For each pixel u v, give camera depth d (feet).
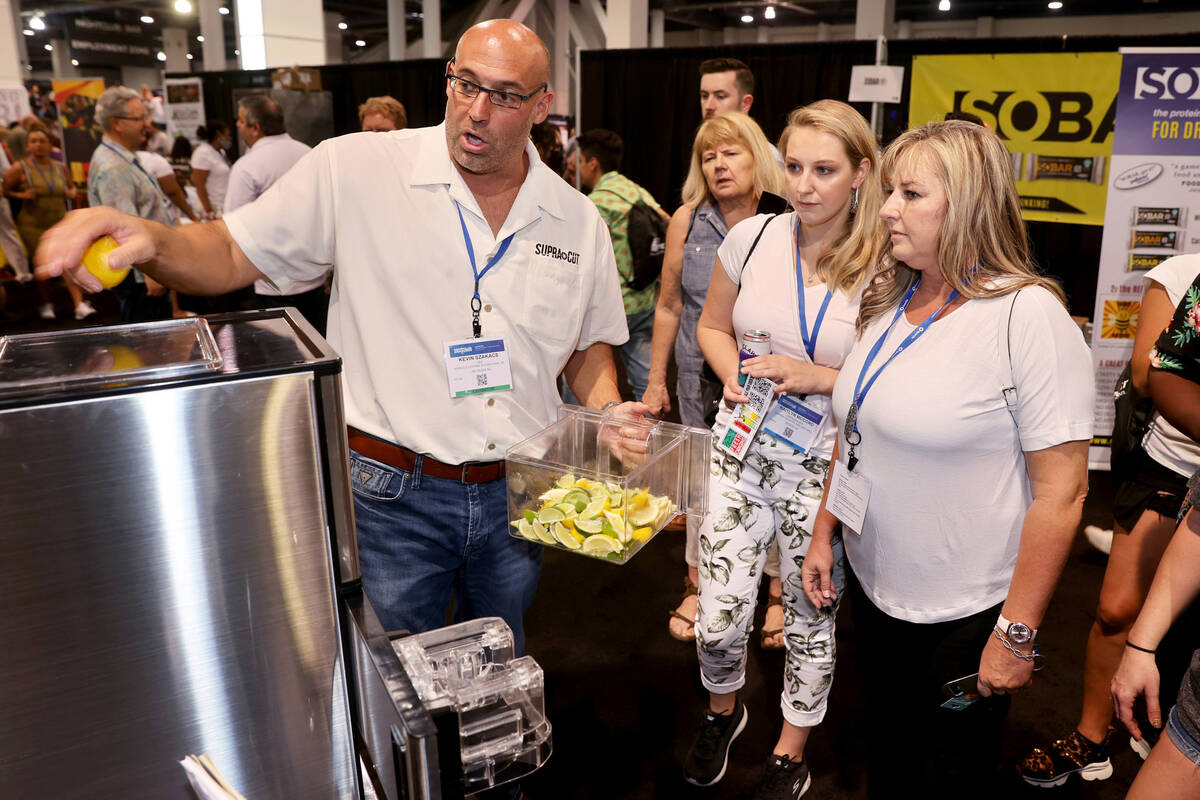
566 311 5.93
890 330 5.20
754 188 8.93
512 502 5.38
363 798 3.19
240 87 22.48
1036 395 4.60
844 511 5.41
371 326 5.47
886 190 5.06
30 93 22.38
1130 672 4.62
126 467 2.57
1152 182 13.05
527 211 5.61
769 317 6.33
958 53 14.12
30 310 22.31
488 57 4.92
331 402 2.83
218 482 2.70
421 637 3.88
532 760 3.79
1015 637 4.77
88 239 3.71
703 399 8.07
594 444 5.49
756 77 17.93
